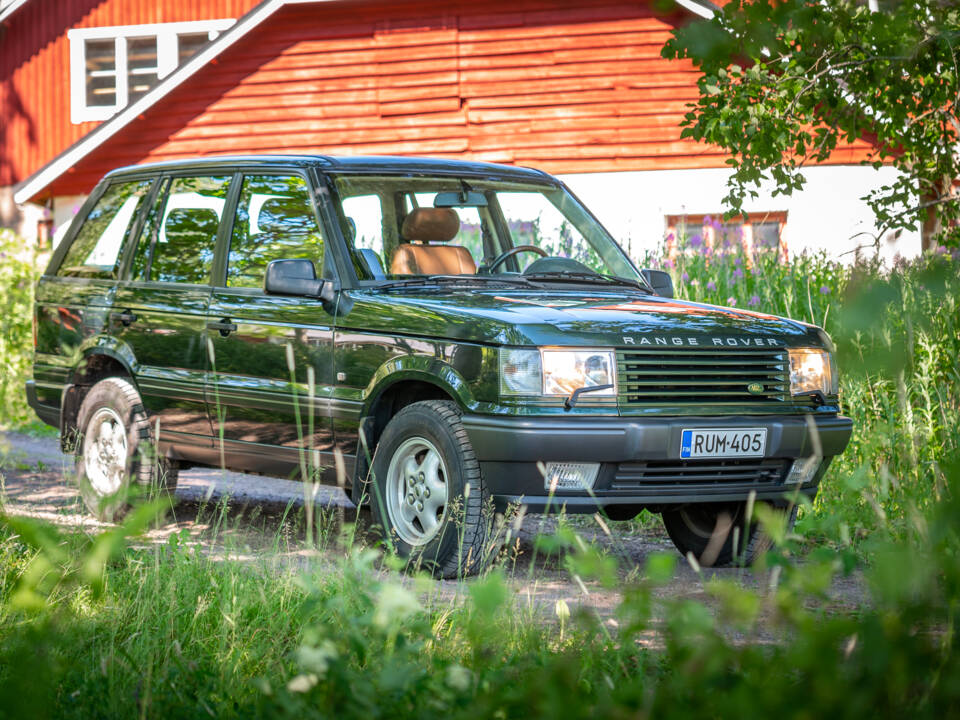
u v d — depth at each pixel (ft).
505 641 24.31
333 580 28.60
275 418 42.73
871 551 14.71
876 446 20.49
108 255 51.70
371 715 17.67
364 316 39.73
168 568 29.68
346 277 41.27
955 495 12.38
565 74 136.26
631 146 135.03
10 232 98.78
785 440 37.70
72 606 24.77
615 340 36.17
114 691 21.18
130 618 26.78
